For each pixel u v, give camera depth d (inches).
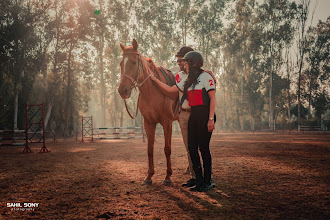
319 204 115.0
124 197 131.2
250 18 1749.5
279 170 206.8
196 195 132.5
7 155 391.5
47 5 1224.2
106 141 795.4
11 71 1160.2
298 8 1685.5
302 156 306.7
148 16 1521.9
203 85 138.6
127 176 189.3
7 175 203.2
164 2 1587.1
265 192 137.0
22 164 275.7
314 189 142.1
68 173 208.4
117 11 1520.7
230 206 113.8
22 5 1200.8
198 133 140.9
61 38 1314.0
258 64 1919.3
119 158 312.5
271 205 114.6
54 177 191.0
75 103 1464.1
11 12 1165.7
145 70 161.5
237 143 573.0
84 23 1342.3
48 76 1446.9
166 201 122.8
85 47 1405.0
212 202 120.0
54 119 1341.0
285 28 1638.8
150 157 167.5
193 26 1643.7
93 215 105.1
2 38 1111.0
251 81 1860.2
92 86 1482.5
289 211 106.2
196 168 142.6
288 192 136.6
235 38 1764.3
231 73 1861.5
